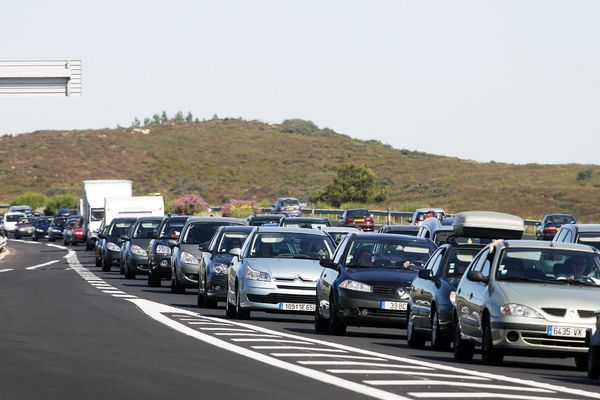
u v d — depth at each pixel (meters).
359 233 57.03
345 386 32.38
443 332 46.22
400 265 54.72
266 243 61.56
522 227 54.88
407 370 37.31
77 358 38.50
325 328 55.09
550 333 39.91
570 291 40.94
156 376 33.91
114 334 48.00
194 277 79.19
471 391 31.94
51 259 143.88
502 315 40.31
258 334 50.12
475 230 55.03
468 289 43.56
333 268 54.31
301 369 36.50
